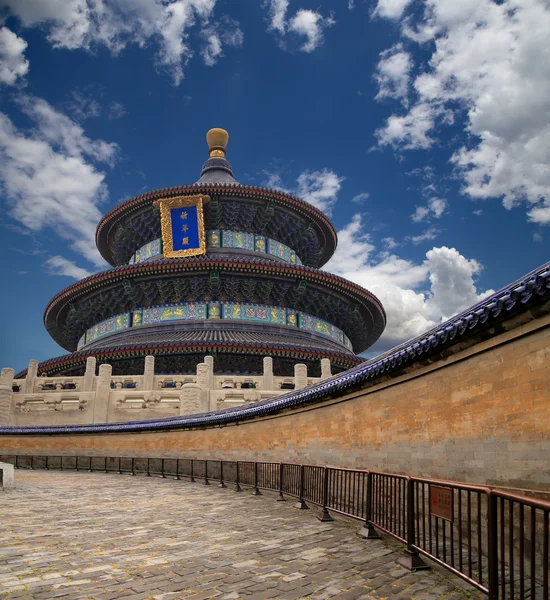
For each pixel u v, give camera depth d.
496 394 10.37
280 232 61.91
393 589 8.02
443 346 11.70
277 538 11.85
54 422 36.53
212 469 27.08
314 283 52.84
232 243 58.09
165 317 52.44
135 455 32.59
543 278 8.40
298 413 20.98
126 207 58.28
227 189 55.72
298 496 17.30
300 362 47.25
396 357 13.34
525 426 9.52
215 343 43.69
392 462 14.38
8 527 13.15
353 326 60.41
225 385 37.47
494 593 6.61
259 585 8.19
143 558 9.91
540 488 9.02
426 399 12.94
